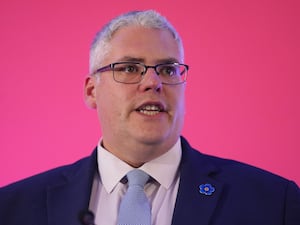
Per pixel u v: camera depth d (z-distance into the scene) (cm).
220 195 264
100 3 453
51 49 454
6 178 448
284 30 426
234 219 255
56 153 446
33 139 449
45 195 279
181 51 283
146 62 267
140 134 261
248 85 428
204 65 434
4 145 450
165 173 273
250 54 429
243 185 270
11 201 279
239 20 433
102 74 279
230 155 426
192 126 430
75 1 455
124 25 279
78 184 279
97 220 266
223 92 430
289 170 418
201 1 439
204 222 253
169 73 271
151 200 270
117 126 269
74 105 448
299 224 256
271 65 426
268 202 262
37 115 450
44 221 268
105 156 284
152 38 271
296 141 419
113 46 277
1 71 455
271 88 425
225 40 433
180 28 439
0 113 452
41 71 452
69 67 451
